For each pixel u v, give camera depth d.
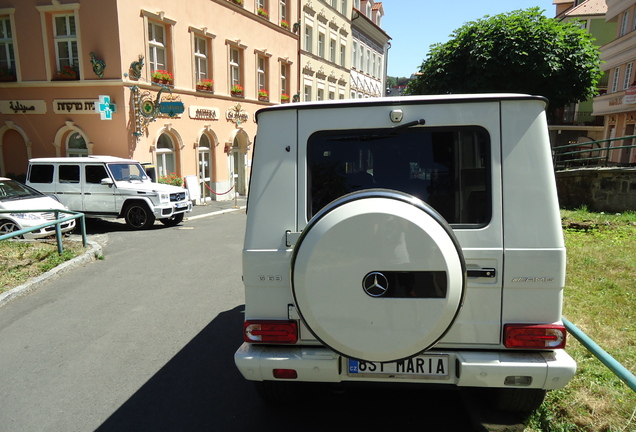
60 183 12.59
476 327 2.52
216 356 4.27
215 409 3.31
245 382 3.74
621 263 6.42
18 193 10.32
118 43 14.07
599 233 8.62
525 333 2.46
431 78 14.31
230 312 5.56
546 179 2.47
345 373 2.59
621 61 27.11
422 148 2.60
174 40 16.56
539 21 12.87
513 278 2.47
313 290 2.34
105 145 14.82
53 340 4.72
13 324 5.21
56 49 14.88
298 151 2.66
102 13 14.03
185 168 17.73
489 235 2.48
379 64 41.91
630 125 25.55
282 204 2.66
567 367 2.39
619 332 4.18
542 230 2.46
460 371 2.45
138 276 7.36
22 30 14.83
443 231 2.27
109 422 3.18
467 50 13.41
